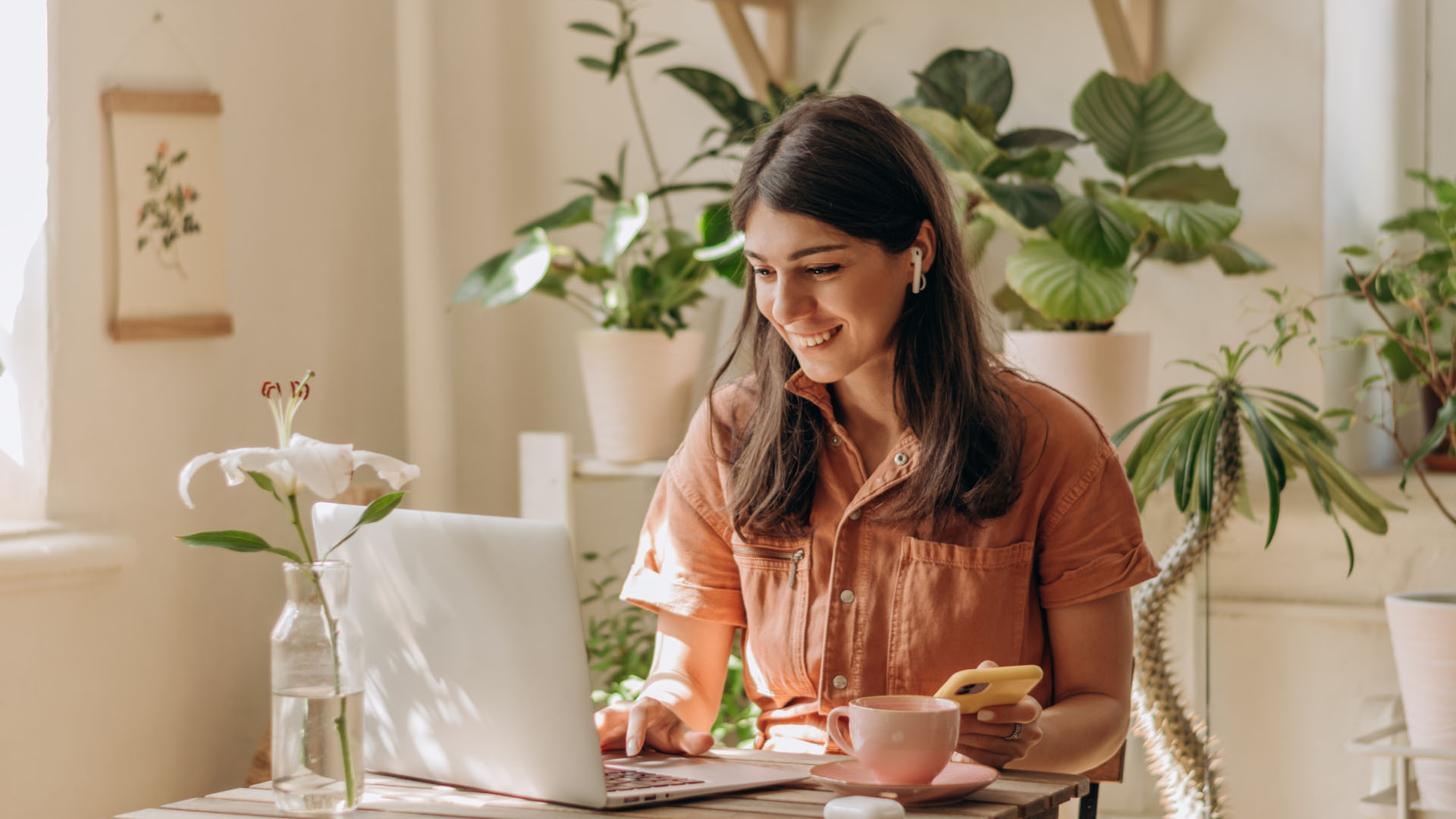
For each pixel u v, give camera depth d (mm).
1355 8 2877
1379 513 2217
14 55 2389
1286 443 2180
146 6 2549
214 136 2668
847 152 1353
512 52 3285
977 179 2342
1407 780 2189
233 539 1132
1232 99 2670
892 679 1465
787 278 1368
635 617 2990
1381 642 2504
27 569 2250
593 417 2836
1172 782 2137
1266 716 2586
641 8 3193
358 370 3092
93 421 2445
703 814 1152
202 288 2646
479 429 3283
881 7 2943
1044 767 1335
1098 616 1461
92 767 2418
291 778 1151
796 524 1514
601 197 2869
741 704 2752
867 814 1063
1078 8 2779
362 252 3104
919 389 1456
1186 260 2643
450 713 1244
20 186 2387
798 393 1502
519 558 1161
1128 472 2260
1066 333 2383
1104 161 2572
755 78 2951
